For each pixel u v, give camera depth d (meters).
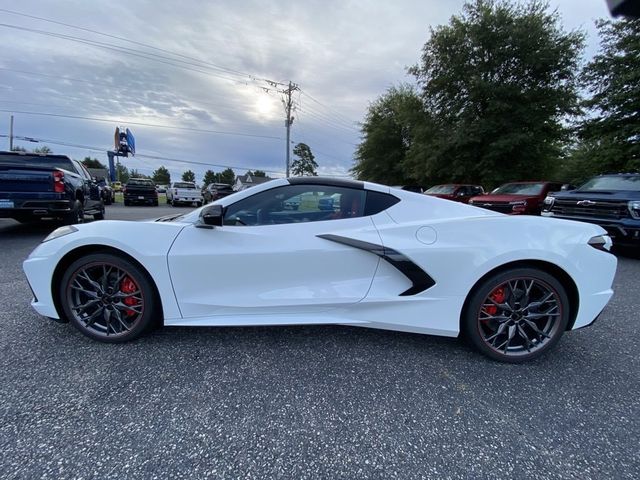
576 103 15.73
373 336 2.72
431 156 18.47
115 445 1.56
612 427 1.79
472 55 17.16
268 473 1.45
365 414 1.83
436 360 2.40
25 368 2.13
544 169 17.50
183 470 1.45
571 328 2.41
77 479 1.38
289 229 2.45
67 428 1.65
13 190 5.89
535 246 2.31
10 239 6.40
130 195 19.70
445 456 1.57
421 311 2.40
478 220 2.43
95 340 2.46
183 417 1.76
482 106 17.28
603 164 14.02
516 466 1.52
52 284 2.41
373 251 2.38
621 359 2.48
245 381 2.09
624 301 3.79
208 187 28.52
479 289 2.35
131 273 2.37
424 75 18.83
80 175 8.05
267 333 2.71
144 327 2.43
